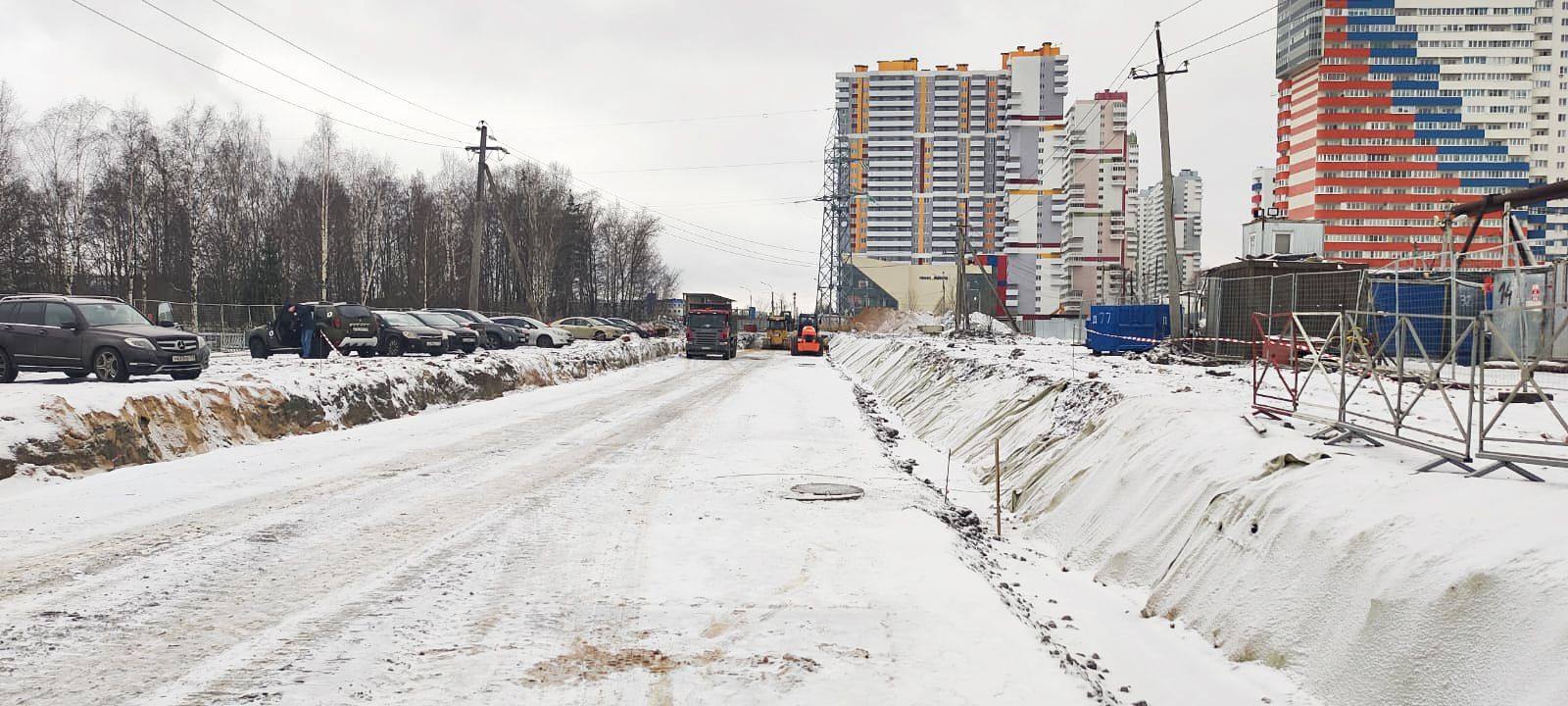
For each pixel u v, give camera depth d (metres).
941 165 150.25
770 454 13.09
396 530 7.97
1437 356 11.07
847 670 4.88
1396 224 115.50
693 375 32.41
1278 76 125.00
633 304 108.38
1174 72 27.72
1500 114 113.88
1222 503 7.30
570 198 87.62
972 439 16.36
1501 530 4.87
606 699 4.42
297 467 11.24
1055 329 66.69
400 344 29.30
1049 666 5.06
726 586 6.44
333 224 59.34
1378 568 5.29
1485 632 4.41
